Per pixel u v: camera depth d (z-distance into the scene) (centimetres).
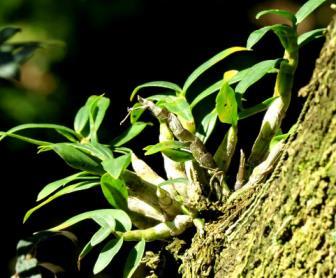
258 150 165
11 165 295
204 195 164
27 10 309
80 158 165
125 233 164
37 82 303
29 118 295
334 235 152
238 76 167
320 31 164
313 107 153
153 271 166
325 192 152
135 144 263
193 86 298
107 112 302
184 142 163
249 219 158
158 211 165
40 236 168
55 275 171
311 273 154
